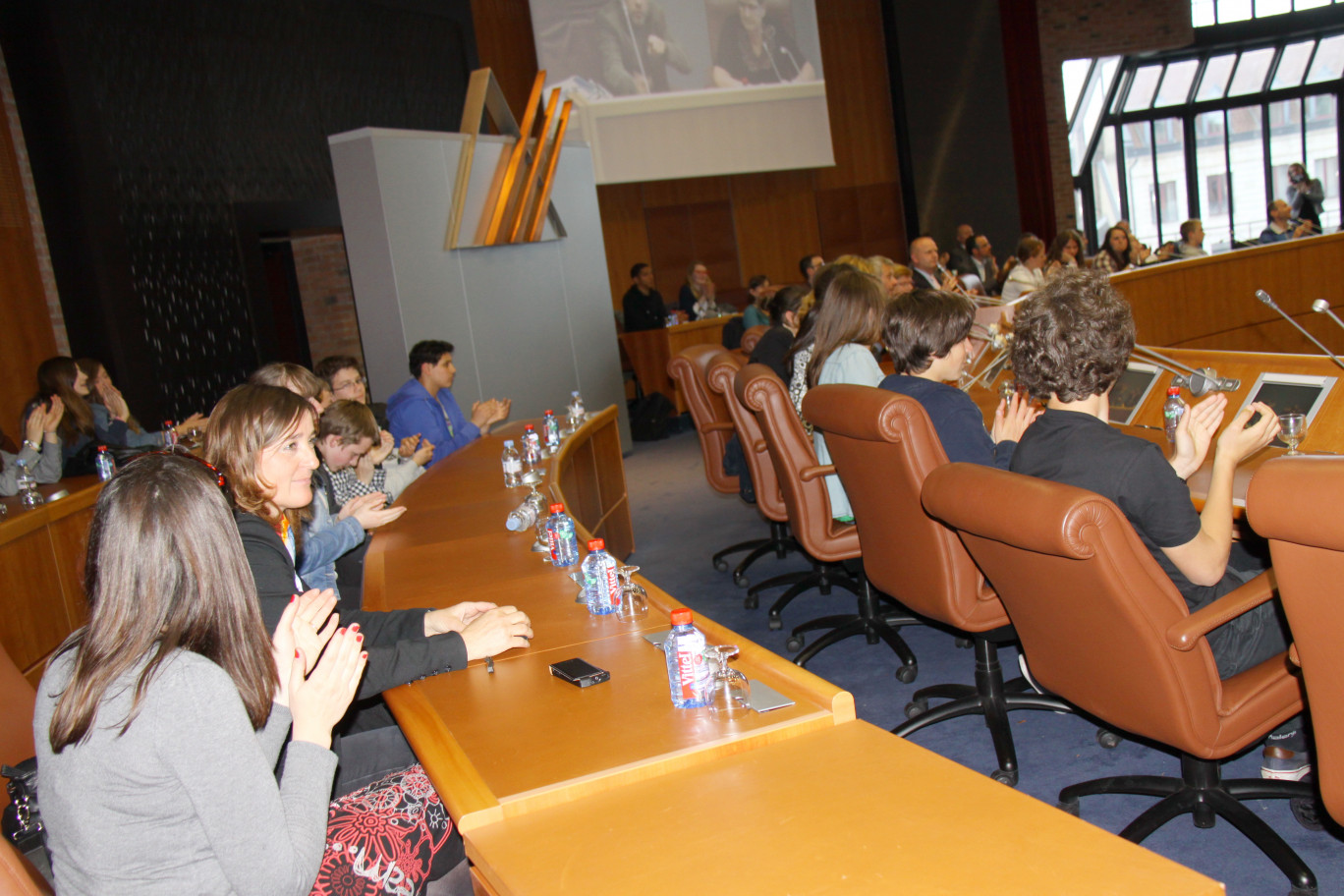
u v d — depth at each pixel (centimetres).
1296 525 132
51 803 116
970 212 1341
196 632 121
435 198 619
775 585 402
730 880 104
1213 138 1542
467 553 262
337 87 751
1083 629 182
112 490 121
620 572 205
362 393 445
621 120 1022
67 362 452
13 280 575
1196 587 193
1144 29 1374
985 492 181
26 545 346
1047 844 104
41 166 587
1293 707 182
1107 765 248
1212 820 208
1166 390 305
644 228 1157
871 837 109
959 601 243
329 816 155
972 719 284
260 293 684
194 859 116
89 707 113
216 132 657
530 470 383
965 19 1311
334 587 284
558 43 987
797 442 318
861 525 274
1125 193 1524
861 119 1298
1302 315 702
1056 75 1343
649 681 161
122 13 602
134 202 602
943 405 263
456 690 168
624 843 114
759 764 130
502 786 130
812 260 852
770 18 1127
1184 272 648
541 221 711
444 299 626
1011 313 430
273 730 131
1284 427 248
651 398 898
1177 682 174
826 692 143
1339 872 194
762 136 1121
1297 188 1267
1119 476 181
